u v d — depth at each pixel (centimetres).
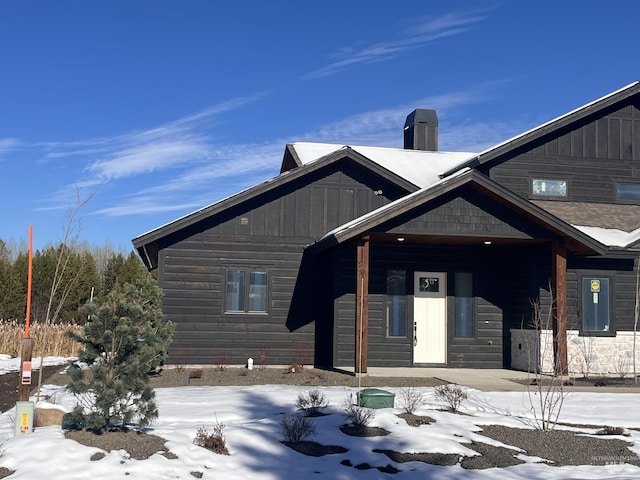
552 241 1599
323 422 987
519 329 1758
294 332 1803
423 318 1798
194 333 1756
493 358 1802
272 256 1809
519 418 1066
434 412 1059
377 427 970
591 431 1008
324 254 1830
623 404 1209
